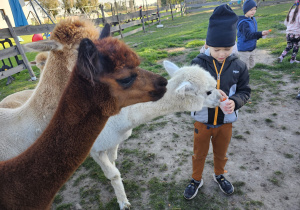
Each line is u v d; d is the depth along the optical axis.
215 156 2.63
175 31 15.38
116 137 2.46
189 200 2.73
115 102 1.56
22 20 20.23
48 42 2.12
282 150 3.35
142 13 18.17
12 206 1.54
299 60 6.29
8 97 3.16
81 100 1.48
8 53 7.85
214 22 2.06
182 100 2.29
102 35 1.88
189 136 4.00
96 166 3.54
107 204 2.85
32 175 1.50
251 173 3.02
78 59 1.26
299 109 4.29
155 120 4.62
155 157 3.55
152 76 1.68
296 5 5.68
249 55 4.92
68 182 3.29
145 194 2.91
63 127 1.52
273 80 5.50
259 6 21.23
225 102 2.12
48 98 2.26
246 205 2.59
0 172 1.54
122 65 1.48
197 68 2.30
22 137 2.28
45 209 1.63
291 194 2.66
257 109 4.48
